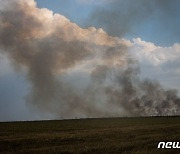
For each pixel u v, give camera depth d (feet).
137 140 137.69
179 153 107.14
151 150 109.81
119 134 163.43
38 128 239.30
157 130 186.80
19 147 119.03
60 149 111.55
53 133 179.11
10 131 206.28
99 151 108.06
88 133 171.53
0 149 114.11
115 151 108.06
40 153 103.71
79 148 113.70
